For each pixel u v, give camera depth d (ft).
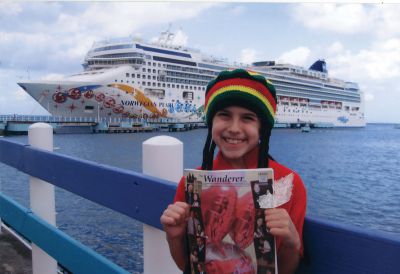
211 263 3.52
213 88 4.02
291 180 3.59
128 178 5.47
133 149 131.23
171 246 4.00
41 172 8.15
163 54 203.82
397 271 2.90
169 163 5.35
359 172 103.35
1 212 9.78
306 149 164.45
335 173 101.04
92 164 6.31
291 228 3.26
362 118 335.67
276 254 3.42
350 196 71.51
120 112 192.13
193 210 3.62
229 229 3.44
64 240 6.58
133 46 195.93
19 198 54.34
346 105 317.22
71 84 177.37
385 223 54.34
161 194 4.85
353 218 57.00
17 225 8.66
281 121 264.31
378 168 112.68
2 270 10.15
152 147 5.35
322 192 75.36
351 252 3.20
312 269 3.52
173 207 3.72
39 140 8.95
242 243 3.40
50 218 9.23
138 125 199.62
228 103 3.87
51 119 180.14
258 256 3.35
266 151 3.85
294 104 273.75
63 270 9.41
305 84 278.67
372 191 76.54
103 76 184.65
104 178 6.03
